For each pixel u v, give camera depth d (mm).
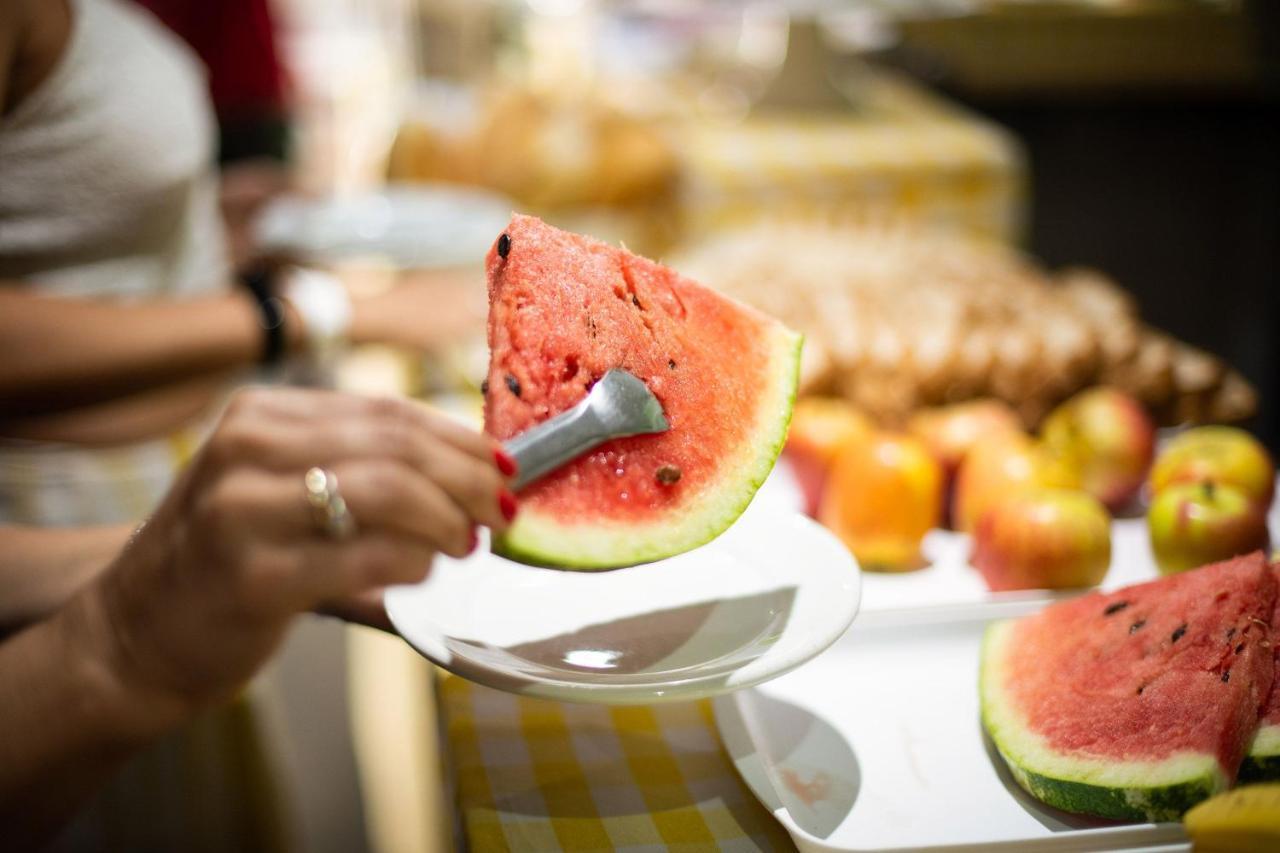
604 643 650
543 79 2965
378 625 724
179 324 1144
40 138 1048
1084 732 626
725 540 751
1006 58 3777
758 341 664
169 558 524
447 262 1569
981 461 1001
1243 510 846
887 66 3740
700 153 2285
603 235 2129
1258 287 3061
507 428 585
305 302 1284
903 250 1659
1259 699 613
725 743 672
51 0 1013
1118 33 3717
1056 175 3566
